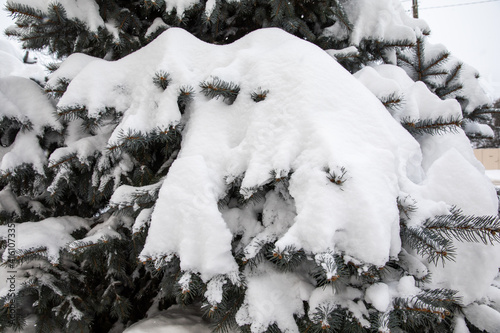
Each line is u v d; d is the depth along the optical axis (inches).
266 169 73.1
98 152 83.5
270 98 76.7
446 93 97.0
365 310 70.7
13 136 88.5
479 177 75.9
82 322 82.5
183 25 91.9
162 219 73.4
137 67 83.7
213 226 71.9
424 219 73.5
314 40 92.6
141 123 78.3
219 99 80.2
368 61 96.0
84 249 78.7
